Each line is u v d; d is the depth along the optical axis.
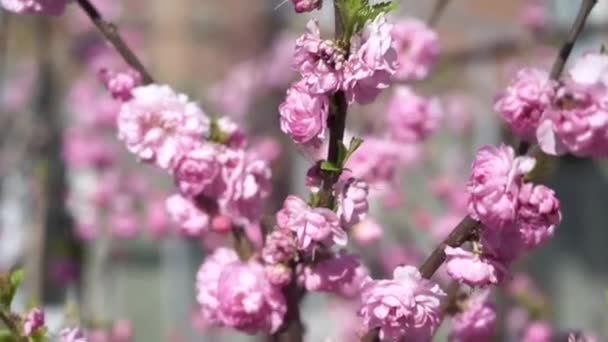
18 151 8.76
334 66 2.62
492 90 9.24
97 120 9.66
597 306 10.50
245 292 3.22
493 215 2.61
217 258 3.55
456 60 8.57
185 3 11.96
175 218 3.65
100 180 9.16
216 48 11.49
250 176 3.50
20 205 8.12
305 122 2.68
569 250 10.58
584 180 10.59
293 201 2.86
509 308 6.50
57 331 3.35
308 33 2.67
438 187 8.99
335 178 2.84
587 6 2.96
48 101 9.38
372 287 2.80
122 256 9.52
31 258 6.68
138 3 11.59
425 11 9.41
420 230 8.92
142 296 10.50
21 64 9.80
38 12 3.65
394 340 2.87
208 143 3.52
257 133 10.11
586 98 2.65
